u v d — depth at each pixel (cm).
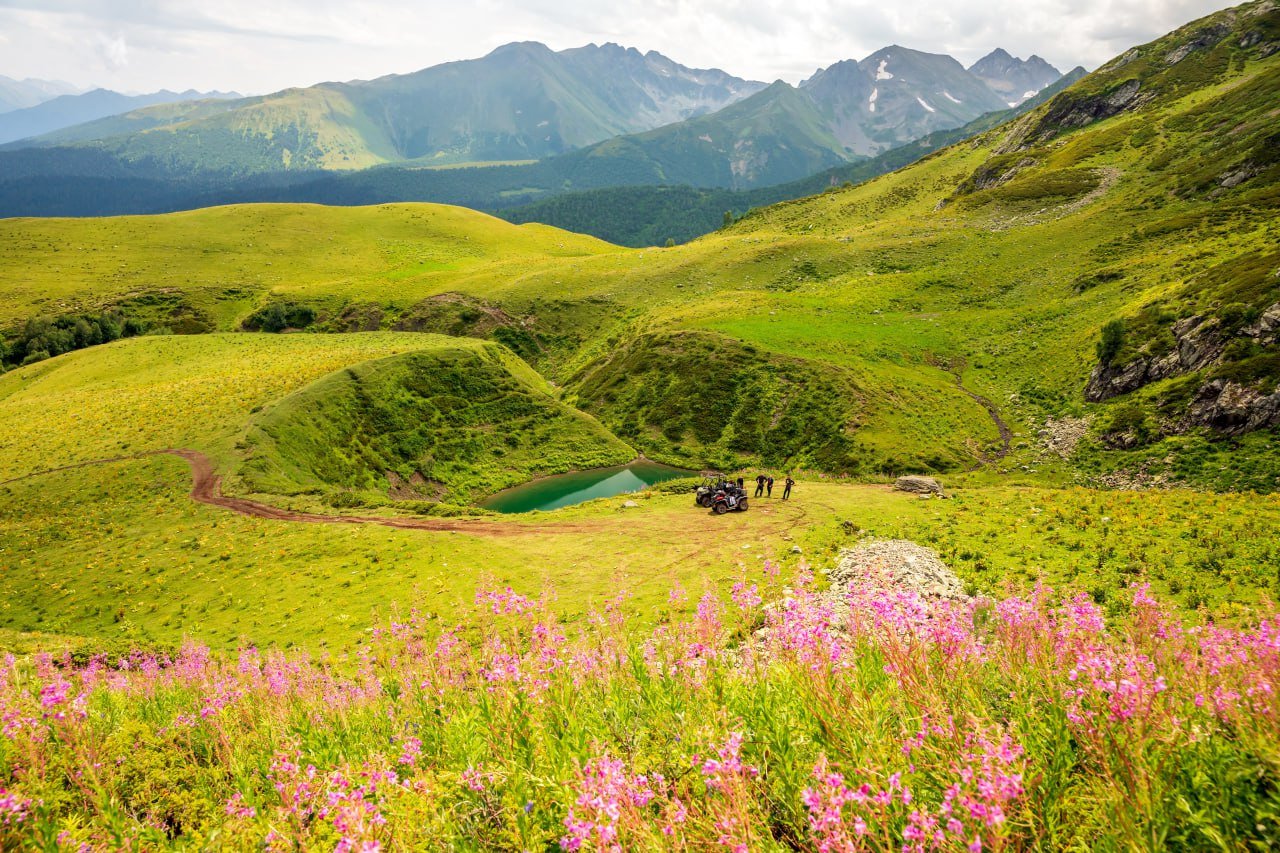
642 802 411
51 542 4406
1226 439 4959
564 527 3922
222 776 739
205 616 3150
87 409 7356
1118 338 6625
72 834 506
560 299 13600
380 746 722
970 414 7162
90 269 15625
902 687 541
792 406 7988
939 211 15888
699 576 2653
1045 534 2605
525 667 682
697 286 13450
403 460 7550
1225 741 445
